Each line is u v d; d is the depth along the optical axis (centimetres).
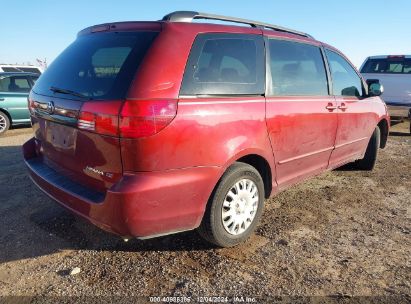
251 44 353
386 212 444
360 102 519
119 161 272
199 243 355
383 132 629
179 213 295
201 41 308
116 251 340
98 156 284
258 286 293
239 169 330
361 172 607
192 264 321
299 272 313
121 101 266
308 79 421
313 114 412
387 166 653
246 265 321
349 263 328
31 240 357
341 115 468
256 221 364
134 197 269
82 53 331
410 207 462
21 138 887
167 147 276
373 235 382
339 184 542
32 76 1052
